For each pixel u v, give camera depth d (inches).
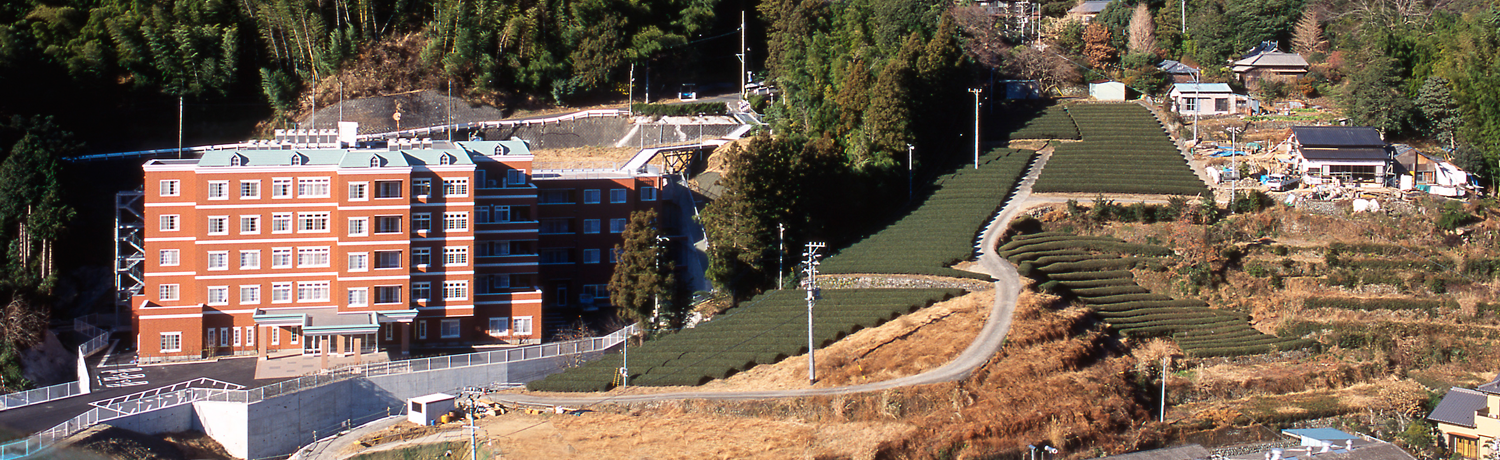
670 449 3383.4
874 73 5531.5
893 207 5157.5
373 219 4188.0
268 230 4180.6
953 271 4286.4
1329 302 4338.1
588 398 3784.5
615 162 5762.8
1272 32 6835.6
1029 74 6314.0
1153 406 3799.2
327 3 6501.0
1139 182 5182.1
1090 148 5600.4
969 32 6358.3
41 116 5413.4
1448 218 4687.5
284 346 4185.5
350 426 3742.6
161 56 5954.7
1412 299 4333.2
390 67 6284.5
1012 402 3580.2
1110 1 7396.7
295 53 6348.4
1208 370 3998.5
